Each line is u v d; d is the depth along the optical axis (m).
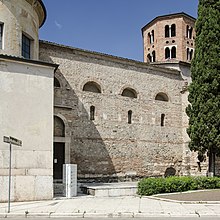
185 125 33.25
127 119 30.17
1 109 17.94
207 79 26.64
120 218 13.54
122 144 29.52
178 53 42.84
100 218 13.55
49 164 18.69
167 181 21.12
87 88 28.86
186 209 15.12
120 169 29.06
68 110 26.92
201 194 19.73
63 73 27.20
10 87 18.33
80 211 14.62
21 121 18.34
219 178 23.50
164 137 32.22
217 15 27.22
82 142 27.38
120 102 29.97
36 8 22.81
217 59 26.55
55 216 14.01
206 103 26.42
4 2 20.09
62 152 26.38
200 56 27.36
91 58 28.97
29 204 16.75
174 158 32.53
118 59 30.28
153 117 31.80
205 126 26.28
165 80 33.22
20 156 18.00
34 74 19.09
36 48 22.91
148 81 32.06
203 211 14.55
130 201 17.97
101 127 28.58
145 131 31.05
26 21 21.53
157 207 15.68
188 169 32.59
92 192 20.94
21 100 18.52
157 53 44.19
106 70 29.67
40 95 19.08
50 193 18.52
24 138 18.27
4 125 17.89
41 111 18.95
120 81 30.28
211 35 26.86
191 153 32.50
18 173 17.81
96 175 27.72
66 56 27.59
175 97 33.59
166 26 44.16
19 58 18.66
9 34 20.08
